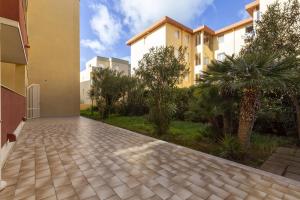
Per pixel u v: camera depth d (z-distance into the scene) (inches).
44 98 553.0
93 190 103.7
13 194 97.8
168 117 263.7
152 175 125.4
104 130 303.6
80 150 183.5
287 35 218.5
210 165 145.0
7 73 387.2
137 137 248.4
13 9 163.8
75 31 620.7
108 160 154.4
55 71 573.3
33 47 538.9
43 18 557.3
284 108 238.8
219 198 98.1
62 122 413.1
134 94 516.7
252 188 109.6
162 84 258.5
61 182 112.7
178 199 96.2
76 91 617.6
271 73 151.7
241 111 178.7
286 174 134.7
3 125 144.8
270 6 240.4
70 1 609.3
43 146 197.8
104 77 486.3
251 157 168.9
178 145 206.4
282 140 224.8
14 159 154.3
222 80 166.9
